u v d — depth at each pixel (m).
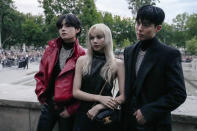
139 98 2.08
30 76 16.98
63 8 31.48
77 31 2.64
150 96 2.03
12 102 3.43
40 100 2.64
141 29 2.04
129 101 2.18
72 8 31.94
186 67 29.14
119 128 2.27
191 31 77.50
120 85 2.28
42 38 51.41
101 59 2.35
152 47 2.06
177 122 2.91
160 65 2.00
